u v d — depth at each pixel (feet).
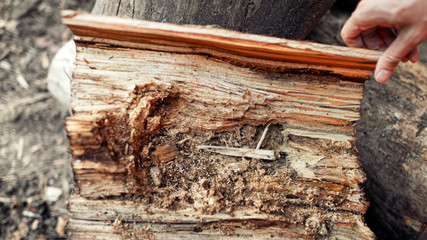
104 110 1.18
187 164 1.26
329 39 2.03
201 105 1.28
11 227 1.80
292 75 1.29
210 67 1.26
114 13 1.55
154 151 1.24
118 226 1.19
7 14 2.90
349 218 1.27
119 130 1.18
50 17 3.02
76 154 1.11
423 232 1.47
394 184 1.57
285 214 1.25
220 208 1.22
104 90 1.20
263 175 1.26
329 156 1.28
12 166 2.09
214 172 1.26
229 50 1.21
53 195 1.98
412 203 1.50
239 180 1.24
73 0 3.14
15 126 2.32
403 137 1.54
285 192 1.26
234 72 1.28
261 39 1.12
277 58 1.23
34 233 1.80
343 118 1.30
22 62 2.68
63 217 1.88
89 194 1.17
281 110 1.29
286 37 1.59
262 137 1.30
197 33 1.11
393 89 1.65
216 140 1.30
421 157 1.46
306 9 1.53
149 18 1.48
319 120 1.30
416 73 1.60
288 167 1.28
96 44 1.21
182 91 1.24
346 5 2.02
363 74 1.27
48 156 2.20
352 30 1.21
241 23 1.46
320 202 1.27
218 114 1.27
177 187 1.23
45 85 2.60
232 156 1.28
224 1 1.39
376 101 1.69
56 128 2.39
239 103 1.27
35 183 2.02
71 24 1.11
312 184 1.26
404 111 1.57
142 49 1.23
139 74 1.22
